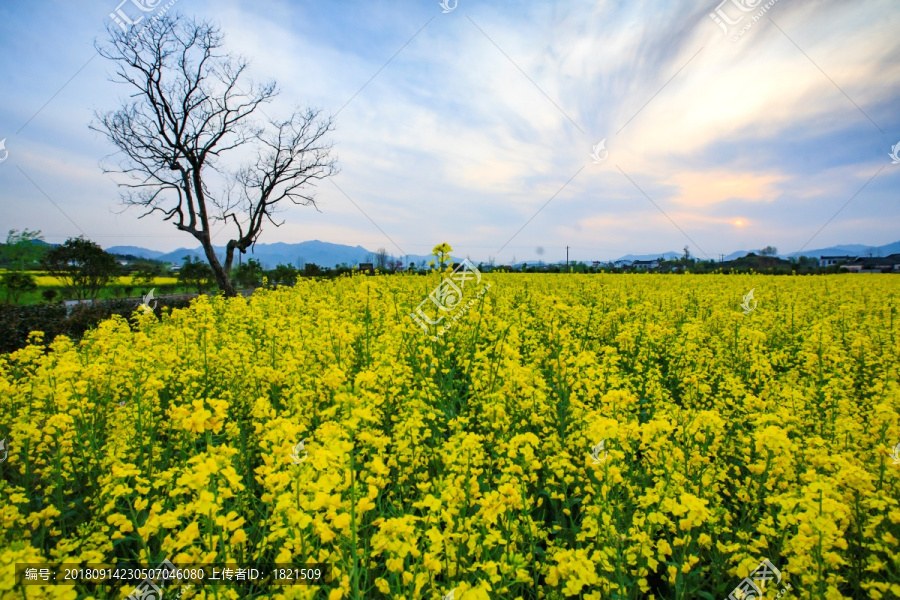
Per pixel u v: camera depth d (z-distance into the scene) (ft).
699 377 16.61
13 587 6.03
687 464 10.27
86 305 48.03
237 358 17.79
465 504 8.46
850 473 8.65
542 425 13.62
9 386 13.82
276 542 8.55
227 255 92.07
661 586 9.59
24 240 75.25
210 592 6.98
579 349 19.56
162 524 7.30
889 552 7.91
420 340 19.31
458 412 16.17
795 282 55.52
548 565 8.38
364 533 8.50
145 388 13.42
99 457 11.89
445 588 7.16
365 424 10.75
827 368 18.67
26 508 10.55
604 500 8.77
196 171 87.86
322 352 17.20
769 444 9.36
